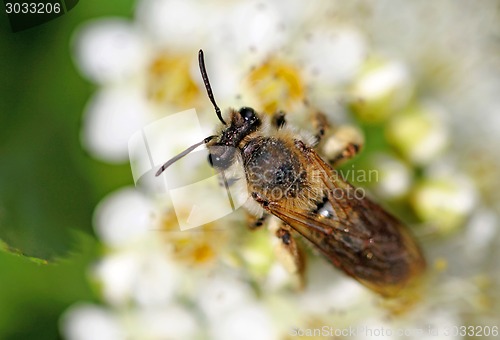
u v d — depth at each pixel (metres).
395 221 0.07
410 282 0.07
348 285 0.07
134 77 0.08
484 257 0.08
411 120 0.08
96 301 0.07
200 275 0.07
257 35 0.07
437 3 0.08
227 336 0.07
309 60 0.07
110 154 0.07
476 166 0.08
